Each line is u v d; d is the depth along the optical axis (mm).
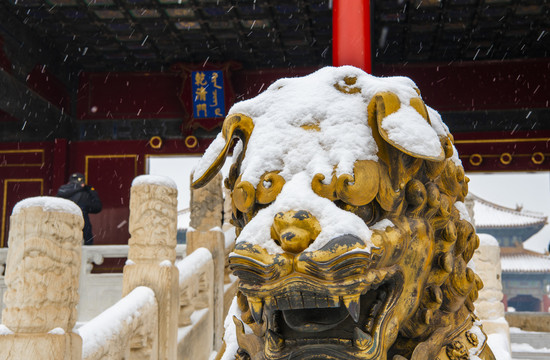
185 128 14656
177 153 14867
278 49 14148
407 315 1261
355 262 1051
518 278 33188
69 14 12484
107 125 15055
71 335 2225
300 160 1170
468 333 1436
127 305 3090
